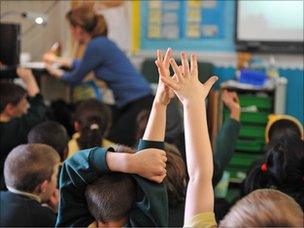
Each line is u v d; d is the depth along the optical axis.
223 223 0.85
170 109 2.37
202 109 1.12
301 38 4.26
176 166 1.53
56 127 2.18
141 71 4.53
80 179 1.22
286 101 4.29
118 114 3.35
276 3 4.25
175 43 4.61
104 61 3.27
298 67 4.32
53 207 1.79
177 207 1.55
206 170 1.09
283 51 4.31
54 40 4.01
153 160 1.18
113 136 3.23
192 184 1.10
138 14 4.60
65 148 2.15
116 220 1.24
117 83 3.31
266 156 1.84
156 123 1.27
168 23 4.60
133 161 1.17
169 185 1.50
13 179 1.69
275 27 4.30
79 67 3.29
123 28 4.56
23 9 3.76
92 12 3.29
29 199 1.66
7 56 3.10
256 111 3.82
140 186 1.22
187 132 1.11
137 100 3.30
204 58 4.50
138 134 2.24
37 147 1.76
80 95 3.76
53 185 1.76
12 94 2.48
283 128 2.25
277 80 3.89
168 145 1.62
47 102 3.52
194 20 4.54
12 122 2.40
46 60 3.66
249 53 4.40
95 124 2.36
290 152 1.73
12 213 1.59
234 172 3.85
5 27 3.09
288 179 1.73
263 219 0.81
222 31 4.49
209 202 1.08
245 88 3.81
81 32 3.29
